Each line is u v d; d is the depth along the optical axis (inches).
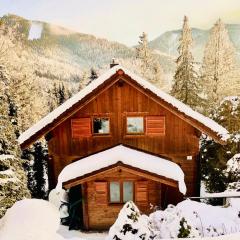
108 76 629.9
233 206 420.2
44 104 2151.8
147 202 611.8
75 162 656.4
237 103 789.9
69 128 668.1
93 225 621.3
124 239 275.9
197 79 1489.9
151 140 666.2
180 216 327.9
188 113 634.2
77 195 654.5
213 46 1755.7
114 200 617.9
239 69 1836.9
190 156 671.1
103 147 669.9
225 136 667.4
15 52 1796.3
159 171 596.1
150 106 656.4
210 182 783.1
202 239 126.8
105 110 658.8
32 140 644.1
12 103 786.8
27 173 802.8
